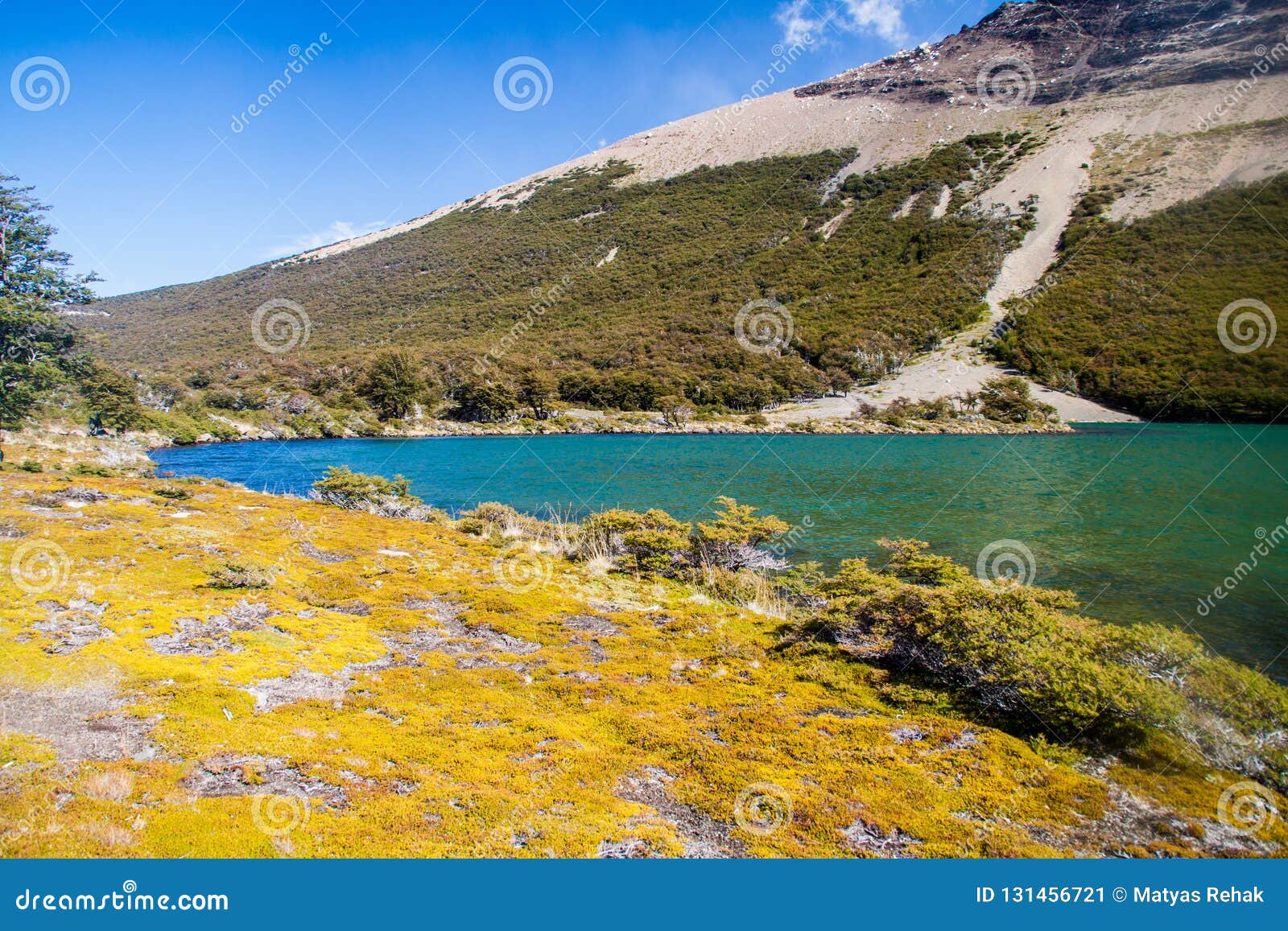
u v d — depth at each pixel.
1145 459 48.66
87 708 8.81
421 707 10.11
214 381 83.44
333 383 85.19
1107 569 21.78
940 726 10.01
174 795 7.00
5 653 10.23
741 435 71.06
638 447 61.53
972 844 7.16
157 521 21.36
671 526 23.08
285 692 10.22
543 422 78.19
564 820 7.24
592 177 194.62
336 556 19.84
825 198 147.75
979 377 81.94
